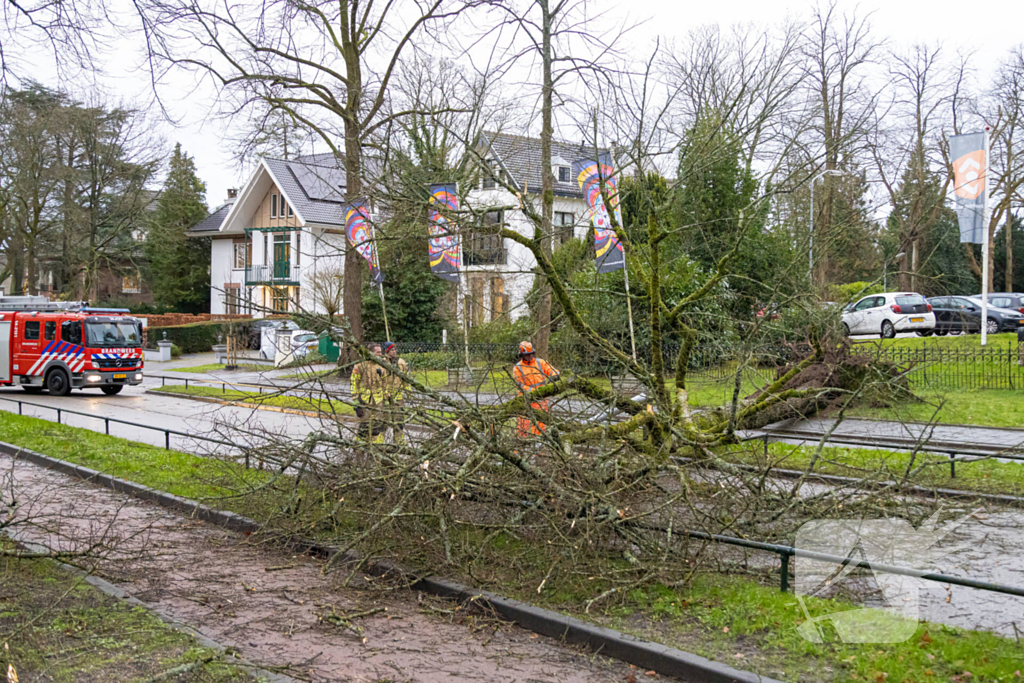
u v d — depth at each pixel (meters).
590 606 5.30
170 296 56.84
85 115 36.62
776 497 6.18
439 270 11.23
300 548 6.82
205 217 59.50
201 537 7.23
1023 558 5.95
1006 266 40.19
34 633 4.70
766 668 4.28
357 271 25.67
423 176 10.13
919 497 6.48
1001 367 18.19
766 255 13.47
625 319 15.00
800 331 14.18
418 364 10.87
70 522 7.62
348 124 22.70
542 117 11.11
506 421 6.75
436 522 6.28
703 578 5.62
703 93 11.75
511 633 5.16
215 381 27.88
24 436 13.20
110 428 15.84
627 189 10.81
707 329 16.08
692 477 6.45
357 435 7.37
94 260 41.50
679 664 4.43
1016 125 33.31
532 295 10.24
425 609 5.54
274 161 43.44
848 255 15.88
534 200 10.93
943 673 4.12
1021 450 8.16
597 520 5.75
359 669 4.54
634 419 7.77
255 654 4.71
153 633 4.84
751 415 9.07
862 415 13.87
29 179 34.31
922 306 24.95
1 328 26.20
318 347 31.03
